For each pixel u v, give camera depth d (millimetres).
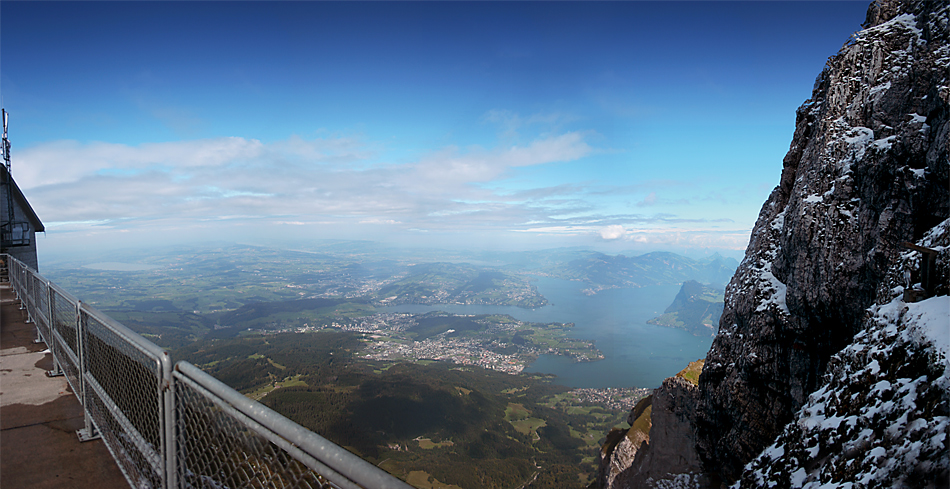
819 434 5133
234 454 1680
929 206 6688
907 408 3969
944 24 7660
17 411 4602
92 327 3766
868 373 4914
